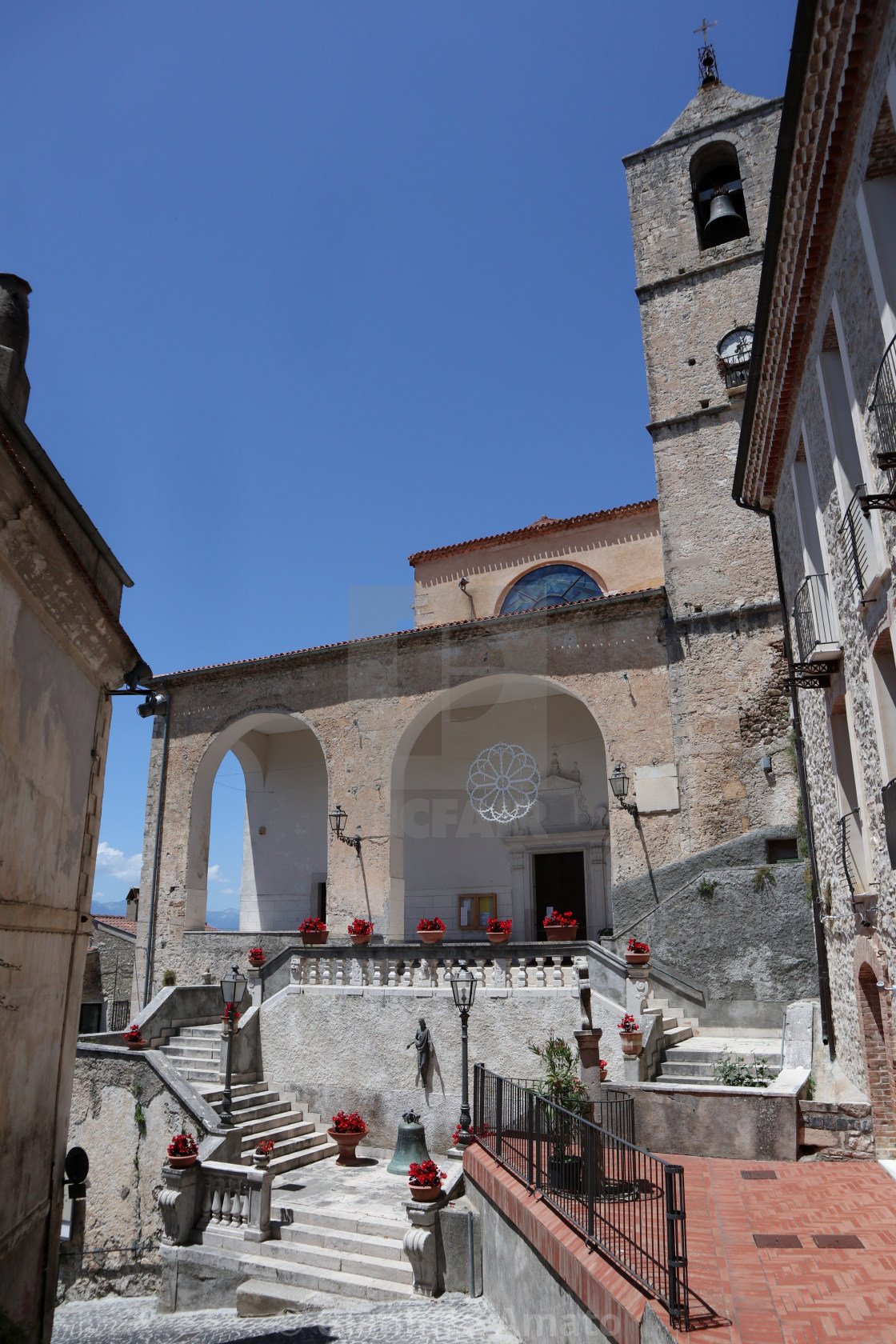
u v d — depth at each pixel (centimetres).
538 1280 858
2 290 820
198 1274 1263
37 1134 753
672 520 2017
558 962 1437
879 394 731
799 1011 1344
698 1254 718
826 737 1168
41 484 705
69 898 827
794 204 891
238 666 2364
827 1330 574
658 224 2280
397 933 1875
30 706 700
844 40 711
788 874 1497
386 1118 1513
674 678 1870
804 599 1202
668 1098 1074
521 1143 1038
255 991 1733
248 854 2662
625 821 1825
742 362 2020
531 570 2491
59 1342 1190
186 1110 1473
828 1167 966
